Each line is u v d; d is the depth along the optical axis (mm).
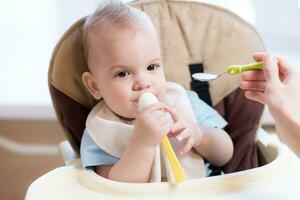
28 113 1316
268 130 1239
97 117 801
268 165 698
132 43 748
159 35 880
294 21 1344
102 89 788
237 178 656
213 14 893
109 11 785
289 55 1338
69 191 670
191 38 886
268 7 1326
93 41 777
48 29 1331
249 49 879
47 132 1368
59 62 823
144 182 727
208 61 888
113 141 776
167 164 721
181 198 630
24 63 1358
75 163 797
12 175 1402
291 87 594
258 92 703
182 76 892
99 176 690
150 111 693
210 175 859
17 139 1378
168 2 893
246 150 888
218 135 833
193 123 805
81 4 1271
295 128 558
